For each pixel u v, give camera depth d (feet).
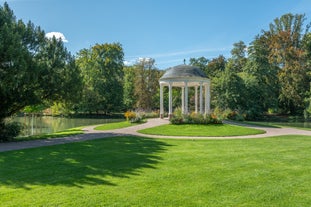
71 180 28.14
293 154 43.14
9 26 62.69
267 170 32.94
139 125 94.63
